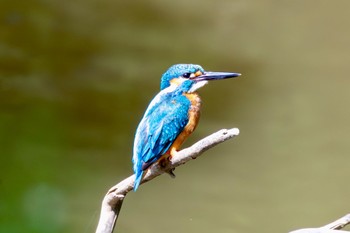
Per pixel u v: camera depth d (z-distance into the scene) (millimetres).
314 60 19469
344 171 14117
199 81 7762
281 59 19500
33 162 13273
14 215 11500
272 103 17219
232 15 21609
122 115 15805
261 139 15492
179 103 7488
